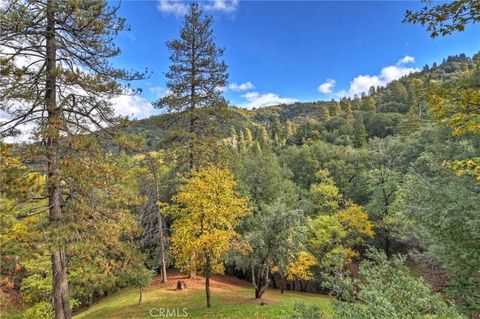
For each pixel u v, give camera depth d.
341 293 5.98
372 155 38.25
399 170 31.64
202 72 22.06
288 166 45.16
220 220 15.50
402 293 5.28
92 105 10.51
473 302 9.76
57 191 9.88
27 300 18.28
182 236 15.33
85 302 27.56
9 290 20.75
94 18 9.84
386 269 5.81
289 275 23.56
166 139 21.44
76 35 10.14
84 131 10.30
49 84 9.92
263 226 18.06
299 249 18.92
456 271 10.26
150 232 24.66
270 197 30.66
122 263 11.38
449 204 9.71
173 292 22.44
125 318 17.06
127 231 11.30
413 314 5.09
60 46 9.88
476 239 9.47
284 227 17.70
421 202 11.23
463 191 9.80
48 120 9.35
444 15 5.17
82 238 10.07
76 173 9.50
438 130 24.02
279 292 25.69
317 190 32.31
